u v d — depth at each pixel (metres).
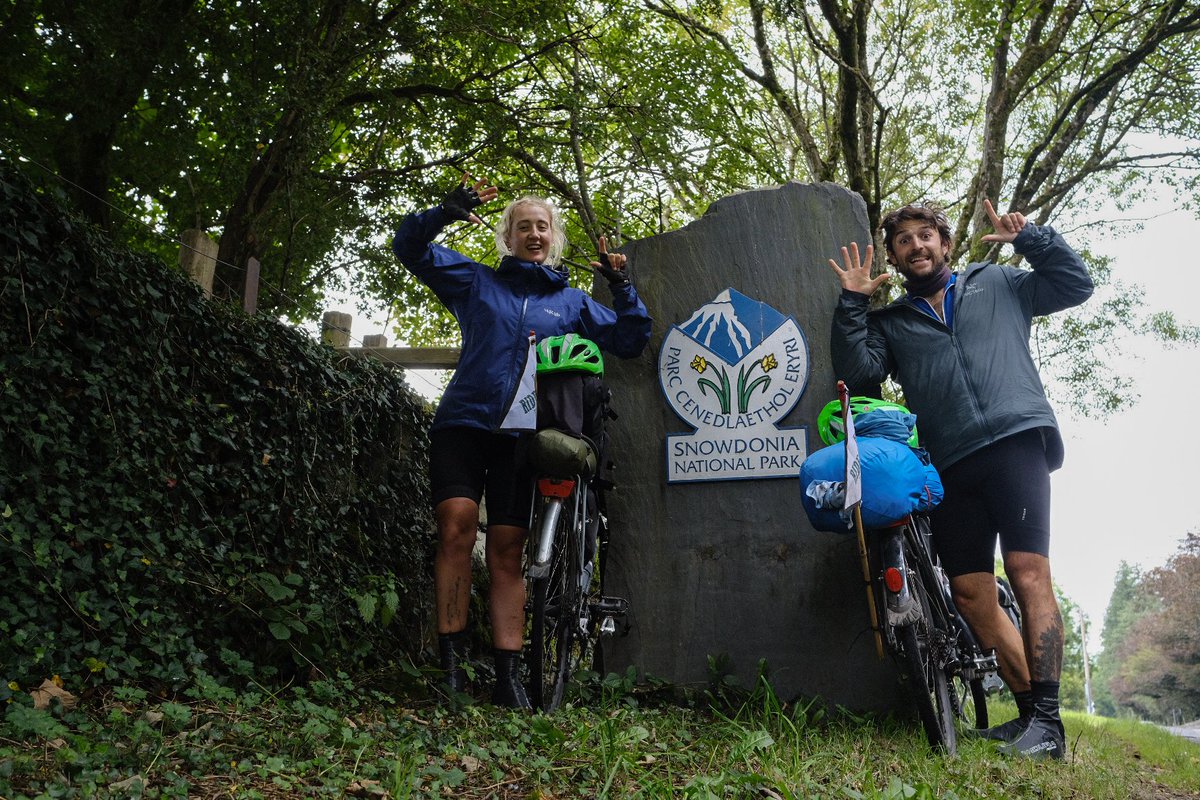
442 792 2.59
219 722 2.92
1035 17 15.63
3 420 3.21
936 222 4.47
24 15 9.66
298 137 10.13
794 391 4.93
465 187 4.16
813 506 3.93
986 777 3.37
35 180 3.63
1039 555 4.08
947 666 4.03
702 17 14.90
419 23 11.30
